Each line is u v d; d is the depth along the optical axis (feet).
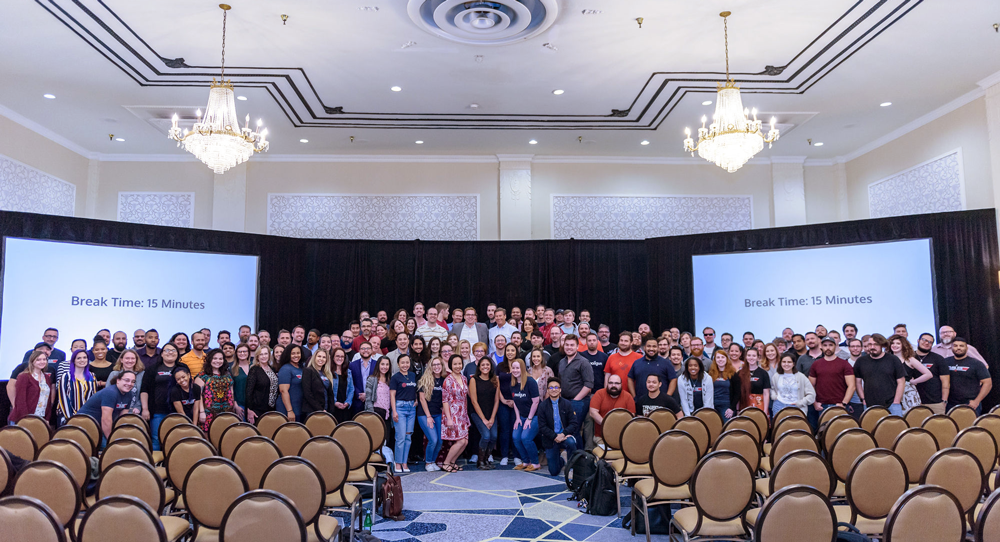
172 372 19.75
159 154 35.83
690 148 23.25
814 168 37.55
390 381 22.30
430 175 37.04
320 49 23.16
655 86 26.84
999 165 26.04
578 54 23.67
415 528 15.28
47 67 24.50
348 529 13.84
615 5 20.10
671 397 20.03
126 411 18.83
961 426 16.90
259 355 21.88
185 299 30.35
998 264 26.30
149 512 8.50
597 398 20.42
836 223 31.24
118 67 24.52
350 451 15.30
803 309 31.48
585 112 30.04
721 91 22.21
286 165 36.55
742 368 21.59
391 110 29.68
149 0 19.57
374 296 35.91
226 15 20.56
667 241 35.29
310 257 35.58
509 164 36.96
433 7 19.93
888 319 29.30
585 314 28.68
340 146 35.24
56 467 10.34
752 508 12.48
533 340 25.72
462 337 27.71
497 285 36.04
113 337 26.27
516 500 17.81
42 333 26.00
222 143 20.77
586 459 17.35
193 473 10.90
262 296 33.12
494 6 19.81
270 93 27.32
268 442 13.06
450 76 25.76
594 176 37.32
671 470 13.50
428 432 22.04
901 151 32.32
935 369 23.21
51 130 31.65
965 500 11.35
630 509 15.84
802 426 16.19
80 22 20.90
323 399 21.91
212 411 20.29
